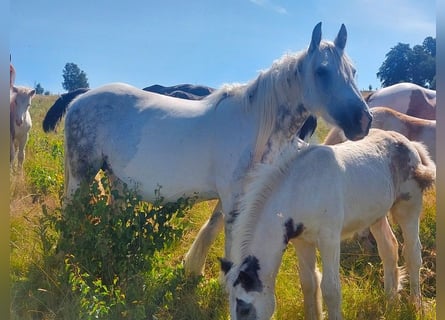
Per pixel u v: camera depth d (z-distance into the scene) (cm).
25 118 823
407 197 415
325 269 339
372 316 391
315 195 334
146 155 420
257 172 344
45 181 670
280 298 396
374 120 661
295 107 400
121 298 370
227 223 396
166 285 393
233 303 292
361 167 373
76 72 3847
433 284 471
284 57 401
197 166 407
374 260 511
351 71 388
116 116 438
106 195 427
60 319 367
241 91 409
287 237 331
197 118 412
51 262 422
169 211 420
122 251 404
